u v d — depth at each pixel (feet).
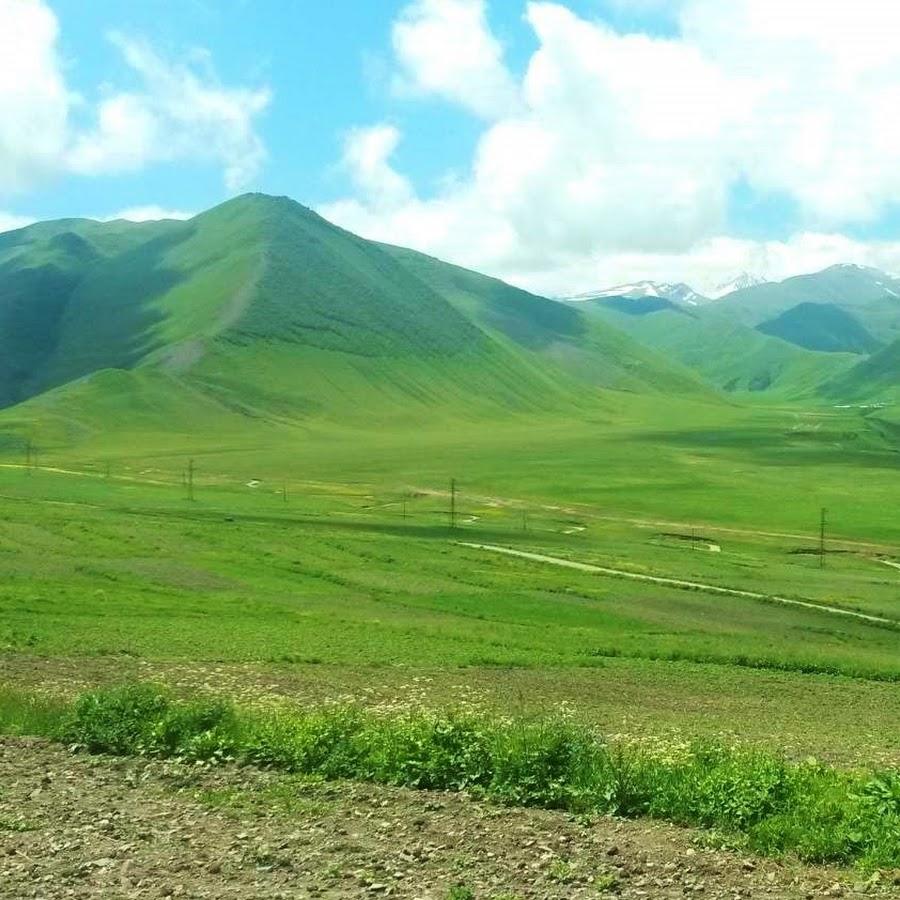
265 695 136.56
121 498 595.06
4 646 174.29
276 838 56.70
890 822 59.26
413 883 49.70
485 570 358.84
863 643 272.72
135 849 53.83
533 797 67.10
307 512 577.02
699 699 172.76
